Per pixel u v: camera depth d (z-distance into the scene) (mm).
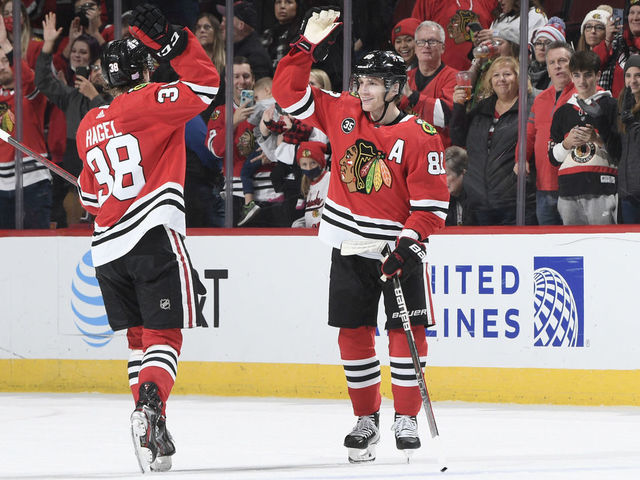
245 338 19391
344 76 19844
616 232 17625
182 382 19688
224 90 20359
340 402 18406
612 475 10570
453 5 19344
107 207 10961
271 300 19266
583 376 17734
